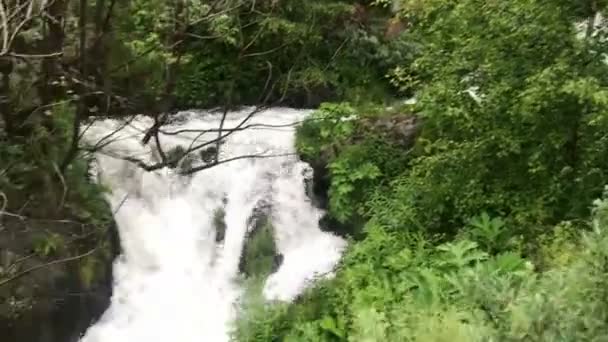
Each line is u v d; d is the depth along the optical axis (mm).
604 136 7105
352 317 7422
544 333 2816
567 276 3230
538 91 6809
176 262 9773
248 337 8023
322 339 7562
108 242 8852
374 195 10070
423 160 8617
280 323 8102
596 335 2781
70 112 6598
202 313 9555
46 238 7363
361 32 13109
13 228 7020
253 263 10281
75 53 5699
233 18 7266
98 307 8656
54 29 5391
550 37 7062
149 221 9633
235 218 10359
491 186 8234
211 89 12062
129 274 9336
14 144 6383
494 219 8109
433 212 8930
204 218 10148
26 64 5645
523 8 6984
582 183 7293
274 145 10867
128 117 8094
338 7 12234
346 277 8391
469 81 7875
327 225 10727
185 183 10062
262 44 11594
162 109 6457
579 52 6945
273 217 10555
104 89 5555
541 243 7312
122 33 6098
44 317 7680
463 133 8234
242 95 12328
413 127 10766
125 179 9383
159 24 6125
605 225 3639
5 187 6727
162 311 9352
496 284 3525
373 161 10500
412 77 8969
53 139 6770
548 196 7660
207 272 10000
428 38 8336
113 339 8719
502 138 7613
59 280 7816
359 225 10172
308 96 12523
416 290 7578
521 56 7328
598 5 6914
